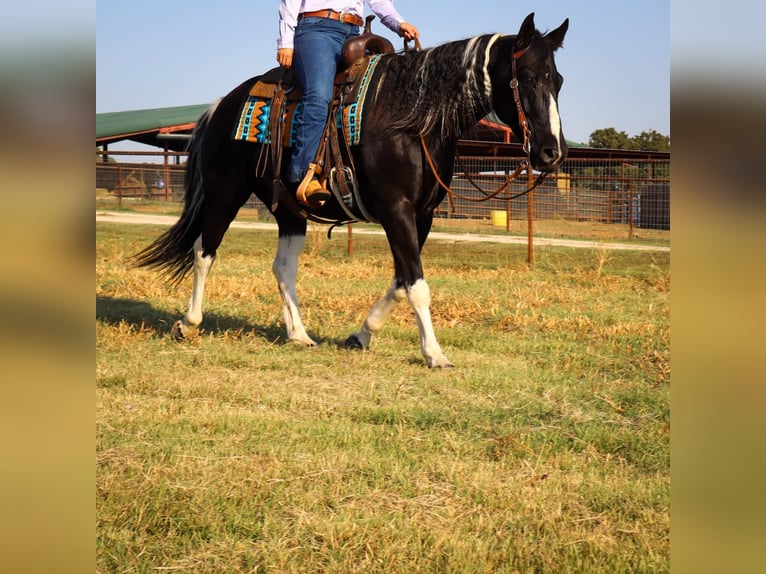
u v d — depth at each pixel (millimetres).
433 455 3461
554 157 4746
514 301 8633
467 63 4930
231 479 3084
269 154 5551
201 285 6039
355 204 5324
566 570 2393
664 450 3611
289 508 2840
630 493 3057
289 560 2449
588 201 23781
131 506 2779
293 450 3471
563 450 3609
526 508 2879
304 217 5820
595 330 6914
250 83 5863
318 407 4234
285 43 5254
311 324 7055
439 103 4992
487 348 6035
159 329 6434
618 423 4055
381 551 2506
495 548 2555
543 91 4773
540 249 16219
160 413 3998
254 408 4230
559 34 4965
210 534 2623
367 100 5121
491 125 24266
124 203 27641
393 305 5707
